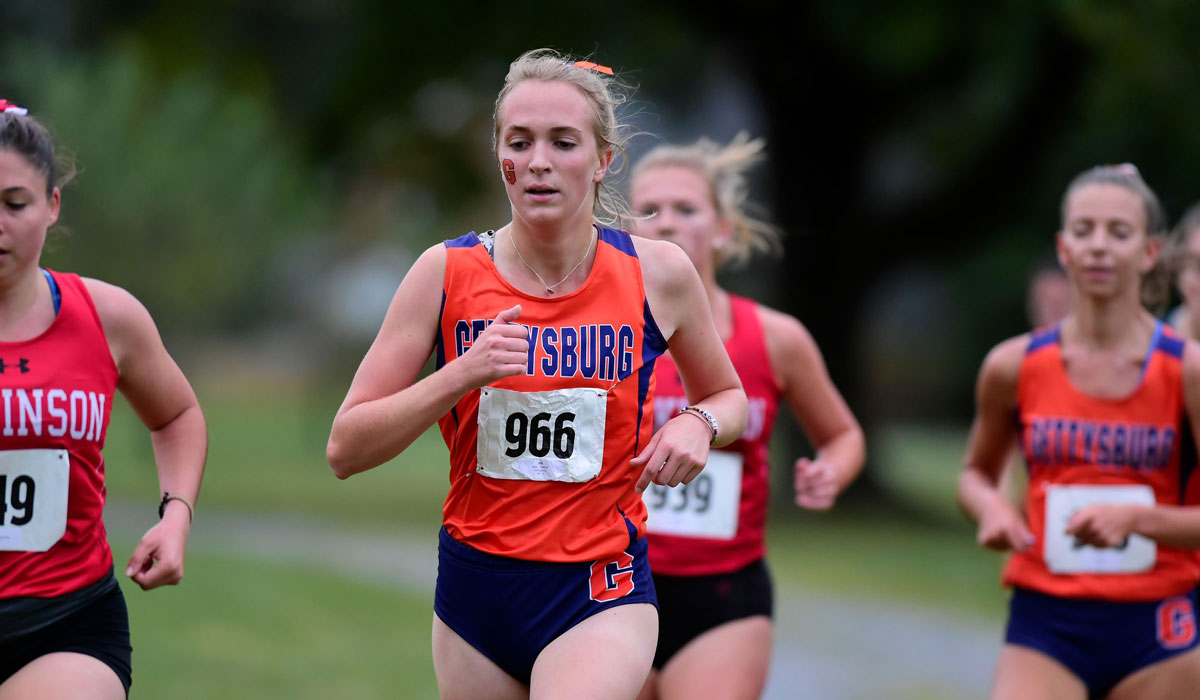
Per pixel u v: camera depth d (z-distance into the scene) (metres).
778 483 64.50
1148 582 15.67
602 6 60.19
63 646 11.73
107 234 67.75
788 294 66.50
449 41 61.47
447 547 12.06
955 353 131.88
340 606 34.88
